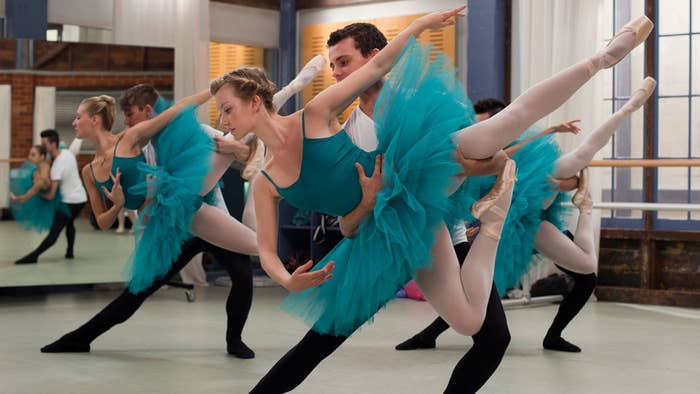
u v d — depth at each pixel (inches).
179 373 150.6
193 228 159.8
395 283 99.3
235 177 301.3
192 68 292.2
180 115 160.6
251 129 97.3
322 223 289.4
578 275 170.4
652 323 217.8
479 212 100.3
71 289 281.3
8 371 152.3
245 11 317.7
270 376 101.6
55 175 261.4
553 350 175.6
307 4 324.2
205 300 257.4
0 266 255.6
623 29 97.6
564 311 173.0
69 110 262.5
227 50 322.3
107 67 268.2
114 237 269.1
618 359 166.2
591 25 264.8
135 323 211.3
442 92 98.7
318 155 95.0
